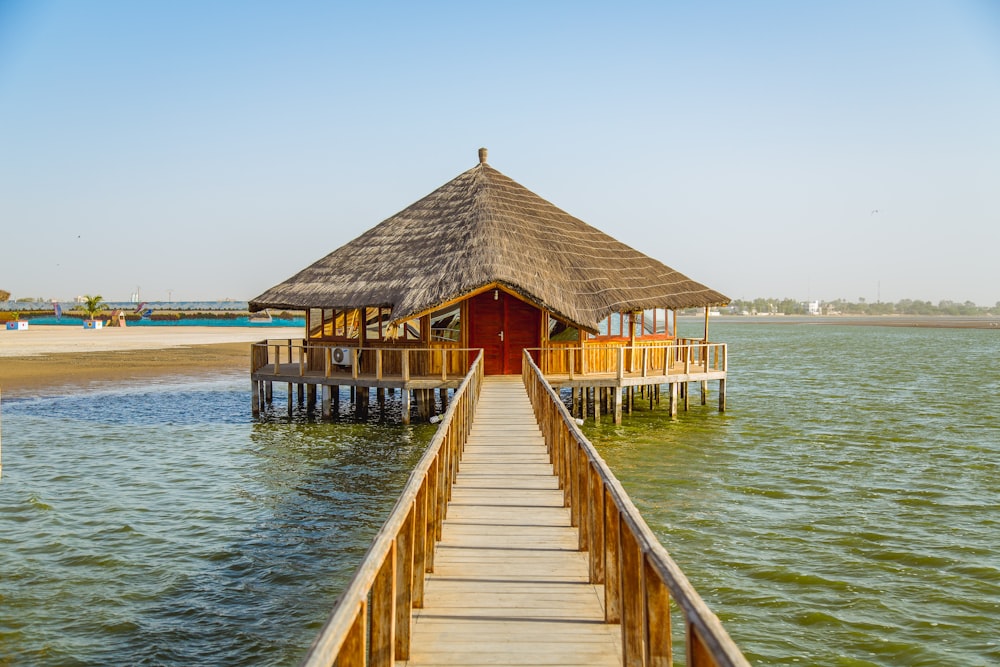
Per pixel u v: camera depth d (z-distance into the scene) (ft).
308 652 10.80
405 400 78.79
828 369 175.63
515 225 90.12
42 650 29.76
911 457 68.33
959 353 245.04
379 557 14.80
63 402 104.83
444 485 31.45
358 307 82.53
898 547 42.68
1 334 252.21
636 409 97.40
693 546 42.86
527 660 19.06
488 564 26.18
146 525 46.32
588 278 87.97
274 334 286.05
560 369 84.23
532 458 43.24
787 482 58.29
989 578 38.11
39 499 52.44
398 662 18.95
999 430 84.12
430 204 98.48
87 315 347.56
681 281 99.04
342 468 62.08
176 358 173.68
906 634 32.01
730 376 156.15
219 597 34.96
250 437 77.30
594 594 23.52
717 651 10.05
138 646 30.14
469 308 84.12
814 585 37.17
